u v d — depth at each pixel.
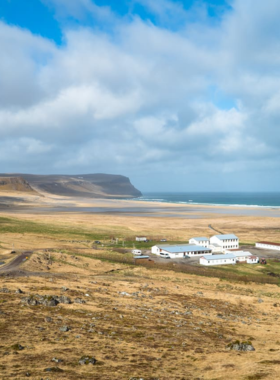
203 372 30.11
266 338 46.50
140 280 88.56
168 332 44.56
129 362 31.70
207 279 95.06
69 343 35.59
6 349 31.83
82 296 61.50
